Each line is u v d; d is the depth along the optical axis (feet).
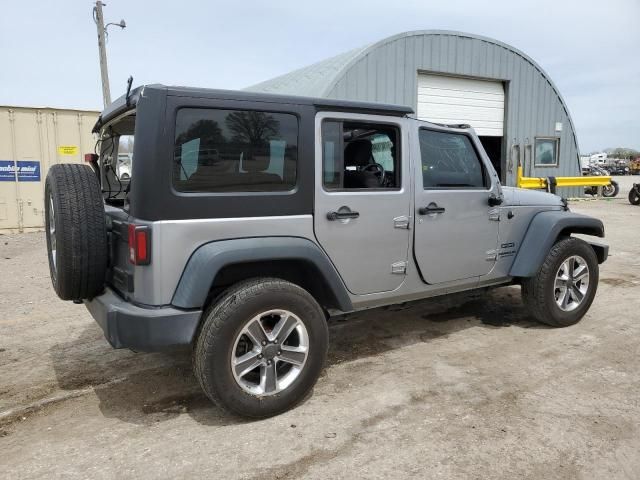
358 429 10.14
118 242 10.87
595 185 62.69
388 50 45.55
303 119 11.10
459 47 50.26
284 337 10.59
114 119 12.27
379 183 12.78
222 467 8.93
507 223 15.33
